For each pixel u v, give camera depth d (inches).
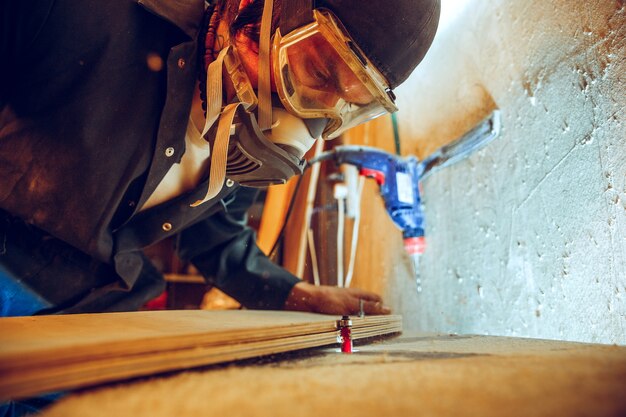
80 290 41.9
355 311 42.5
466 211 40.9
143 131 35.4
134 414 11.2
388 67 28.0
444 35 44.7
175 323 23.1
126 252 41.0
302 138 30.6
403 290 50.1
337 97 30.7
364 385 13.6
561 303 30.3
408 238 45.3
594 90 27.7
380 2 26.4
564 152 30.2
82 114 33.8
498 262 36.8
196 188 40.3
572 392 12.2
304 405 11.5
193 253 50.4
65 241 37.0
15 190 34.0
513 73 35.4
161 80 35.7
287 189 67.2
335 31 25.7
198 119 37.1
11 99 34.2
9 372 11.3
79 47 33.9
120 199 36.4
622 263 25.4
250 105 28.4
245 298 48.1
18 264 38.0
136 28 35.2
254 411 11.1
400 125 52.9
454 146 41.1
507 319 35.6
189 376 15.6
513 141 35.3
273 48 27.6
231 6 31.5
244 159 29.4
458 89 42.6
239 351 17.7
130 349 14.1
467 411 10.7
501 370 15.4
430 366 16.6
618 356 18.1
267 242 66.9
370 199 58.0
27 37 33.9
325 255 64.8
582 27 28.7
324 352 23.1
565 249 30.0
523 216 34.1
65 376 12.4
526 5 33.8
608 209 26.5
